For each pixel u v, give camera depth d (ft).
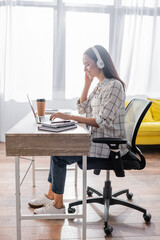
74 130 5.39
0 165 10.61
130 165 6.18
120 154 6.12
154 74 14.66
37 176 9.53
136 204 6.97
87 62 6.36
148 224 6.44
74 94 14.17
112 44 14.19
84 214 5.50
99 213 6.92
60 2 13.62
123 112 6.29
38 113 6.77
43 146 5.11
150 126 12.26
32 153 5.12
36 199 7.18
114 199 6.70
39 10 13.61
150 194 8.13
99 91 6.32
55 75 14.05
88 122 5.94
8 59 13.61
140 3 13.98
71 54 13.94
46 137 5.08
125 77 14.32
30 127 5.64
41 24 13.70
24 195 7.91
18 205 5.36
